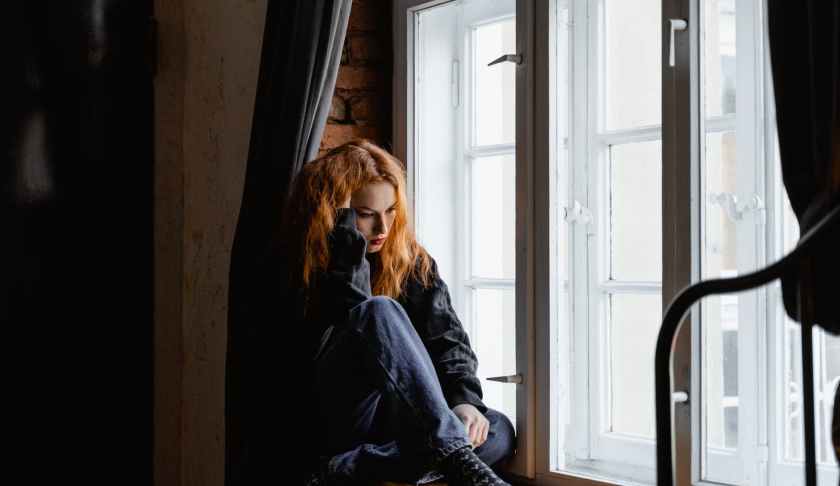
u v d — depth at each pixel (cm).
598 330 233
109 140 312
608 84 234
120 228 317
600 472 229
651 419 226
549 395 231
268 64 257
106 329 315
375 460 211
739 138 202
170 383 326
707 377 207
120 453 320
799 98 142
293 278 229
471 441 214
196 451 317
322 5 235
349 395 220
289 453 229
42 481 303
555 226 234
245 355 248
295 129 238
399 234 243
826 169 136
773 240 196
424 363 212
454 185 268
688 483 199
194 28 321
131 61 317
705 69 207
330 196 232
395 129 274
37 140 295
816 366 193
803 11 142
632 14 229
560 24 237
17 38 290
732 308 203
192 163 321
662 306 205
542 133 234
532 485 235
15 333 294
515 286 239
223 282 302
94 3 306
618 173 232
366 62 279
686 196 200
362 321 214
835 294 128
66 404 307
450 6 266
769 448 196
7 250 291
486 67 262
